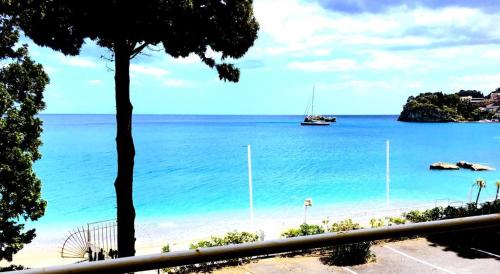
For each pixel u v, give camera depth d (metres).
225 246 1.30
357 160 78.25
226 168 67.69
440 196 47.00
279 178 58.66
